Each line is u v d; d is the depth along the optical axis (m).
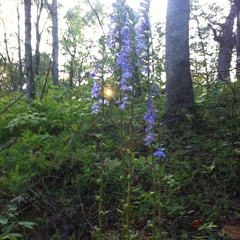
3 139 6.12
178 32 5.77
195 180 4.39
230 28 10.41
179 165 4.64
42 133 6.14
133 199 4.25
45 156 4.96
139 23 2.41
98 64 2.58
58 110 6.78
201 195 4.07
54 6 15.18
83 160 4.72
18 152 5.23
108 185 4.48
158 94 2.51
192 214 3.88
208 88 6.60
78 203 4.27
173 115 5.69
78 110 6.77
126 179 2.58
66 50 19.38
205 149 4.91
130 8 2.43
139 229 3.77
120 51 2.42
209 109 5.75
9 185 4.45
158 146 2.59
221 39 10.03
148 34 2.43
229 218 3.70
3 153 5.34
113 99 2.63
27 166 4.79
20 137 6.00
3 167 4.89
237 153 4.46
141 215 3.93
